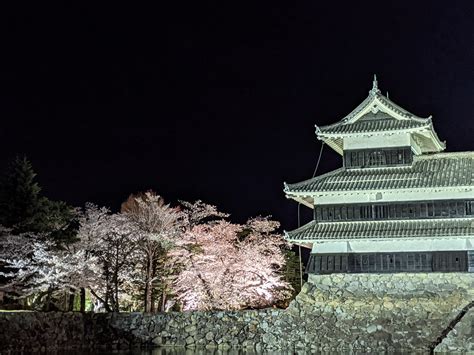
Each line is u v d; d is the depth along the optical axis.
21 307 59.81
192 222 67.69
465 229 51.16
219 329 54.53
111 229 61.53
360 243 53.59
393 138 55.16
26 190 63.03
